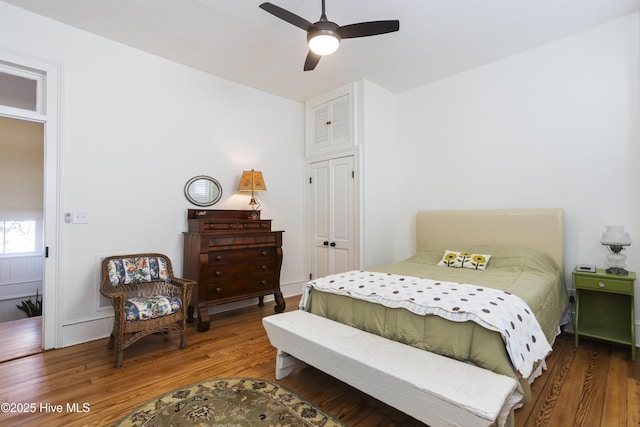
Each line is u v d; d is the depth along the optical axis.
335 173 4.12
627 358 2.42
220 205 3.72
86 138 2.81
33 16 2.55
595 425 1.65
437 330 1.72
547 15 2.58
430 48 3.08
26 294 4.61
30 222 4.71
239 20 2.63
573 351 2.54
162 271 2.96
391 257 4.12
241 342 2.79
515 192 3.23
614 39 2.69
